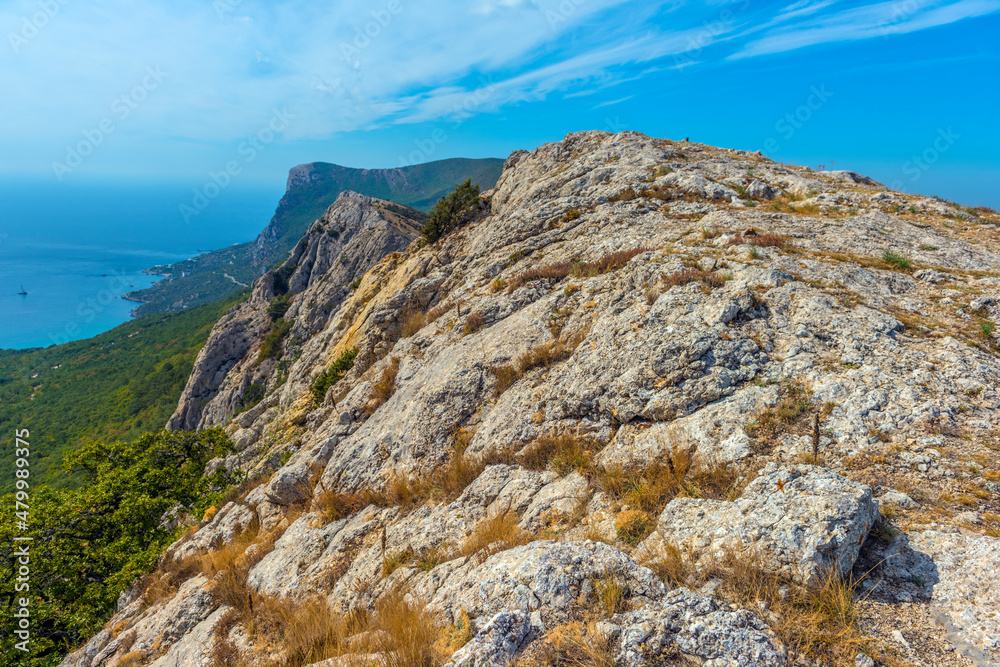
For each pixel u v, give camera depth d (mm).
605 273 11430
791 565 3785
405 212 115875
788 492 4305
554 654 3479
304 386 38281
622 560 4141
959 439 5090
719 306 7914
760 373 6656
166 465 24453
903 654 3145
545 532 5840
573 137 25281
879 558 3887
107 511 20875
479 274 16625
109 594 15875
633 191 17125
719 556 4129
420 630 4152
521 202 22562
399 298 20094
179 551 13906
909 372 6125
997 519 4078
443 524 7324
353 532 8609
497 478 7539
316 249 107750
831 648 3291
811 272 8891
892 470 4820
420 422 9977
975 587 3441
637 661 3283
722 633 3332
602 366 8055
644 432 6676
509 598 3992
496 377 9898
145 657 8336
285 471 11984
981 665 2969
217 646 7074
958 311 7621
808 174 17734
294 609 7250
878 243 10758
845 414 5660
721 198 15359
